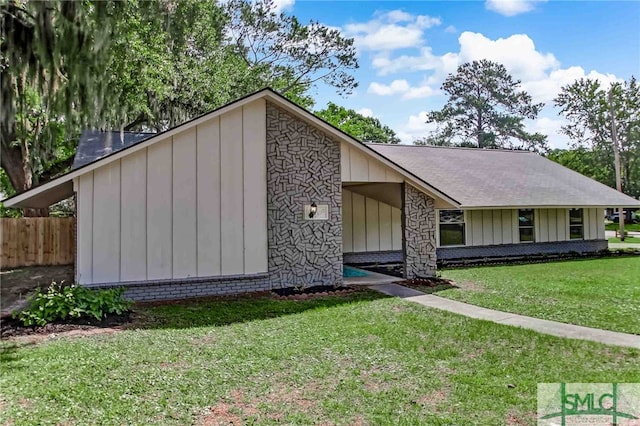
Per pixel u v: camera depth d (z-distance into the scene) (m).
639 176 38.78
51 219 15.04
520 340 6.07
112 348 5.66
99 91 8.27
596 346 5.78
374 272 13.05
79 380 4.52
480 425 3.62
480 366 5.04
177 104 17.81
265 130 10.17
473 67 47.34
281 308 8.29
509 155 21.81
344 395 4.23
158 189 9.24
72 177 8.55
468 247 16.64
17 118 12.17
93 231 8.73
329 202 10.72
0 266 13.13
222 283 9.71
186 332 6.56
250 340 6.11
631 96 37.94
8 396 4.09
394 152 18.98
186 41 17.36
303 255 10.46
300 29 25.06
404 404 4.03
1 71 8.45
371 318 7.42
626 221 46.81
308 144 10.54
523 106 47.00
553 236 18.33
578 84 40.88
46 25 7.51
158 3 12.27
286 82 25.78
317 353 5.52
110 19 8.00
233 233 9.84
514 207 15.94
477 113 47.53
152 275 9.14
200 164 9.59
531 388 4.38
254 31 24.88
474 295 9.49
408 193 11.74
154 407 3.92
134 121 17.95
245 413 3.83
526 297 9.26
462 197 15.59
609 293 9.69
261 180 10.10
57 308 7.02
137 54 12.88
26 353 5.40
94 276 8.72
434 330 6.61
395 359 5.29
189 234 9.47
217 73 19.02
